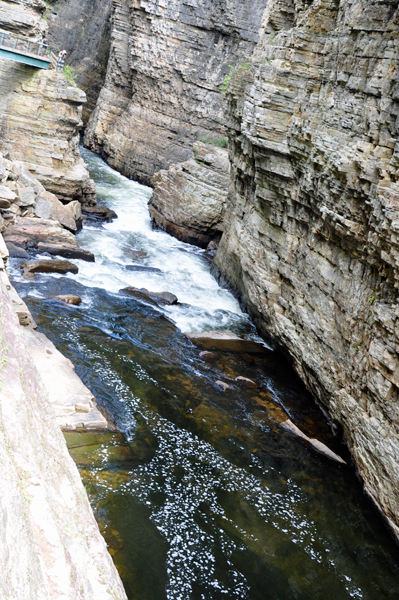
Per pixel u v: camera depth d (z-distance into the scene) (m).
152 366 12.44
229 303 17.58
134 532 7.49
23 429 4.48
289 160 12.16
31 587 2.88
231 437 10.45
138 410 10.47
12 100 20.11
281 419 11.48
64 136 21.19
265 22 16.22
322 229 11.12
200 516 8.16
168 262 20.27
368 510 9.26
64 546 3.78
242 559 7.58
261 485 9.27
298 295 12.80
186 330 15.05
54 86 20.36
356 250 9.98
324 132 10.40
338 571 7.82
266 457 10.09
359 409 9.79
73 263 17.61
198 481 8.92
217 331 15.05
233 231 17.78
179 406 11.07
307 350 12.19
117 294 16.19
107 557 4.86
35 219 18.41
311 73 11.32
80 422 9.25
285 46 11.77
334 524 8.76
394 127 8.27
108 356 12.28
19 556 2.92
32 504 3.64
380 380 8.80
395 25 8.40
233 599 6.91
